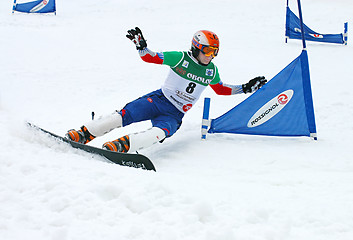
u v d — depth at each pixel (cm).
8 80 2702
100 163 1238
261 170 1467
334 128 2042
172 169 1478
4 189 974
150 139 1549
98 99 2506
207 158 1602
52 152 1274
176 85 1705
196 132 1967
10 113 2052
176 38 4441
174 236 829
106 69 3184
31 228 829
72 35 4328
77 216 886
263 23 5600
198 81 1725
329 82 2906
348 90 2695
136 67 3291
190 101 1748
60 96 2502
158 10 6450
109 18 5756
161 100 1714
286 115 1870
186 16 5969
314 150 1692
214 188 1153
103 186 1007
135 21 5544
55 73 2986
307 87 1845
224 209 988
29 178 1045
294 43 4450
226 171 1460
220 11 6356
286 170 1470
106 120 1598
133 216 911
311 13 6341
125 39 4306
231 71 3222
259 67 3359
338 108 2347
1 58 3216
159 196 1009
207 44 1648
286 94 1862
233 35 4769
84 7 6781
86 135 1573
